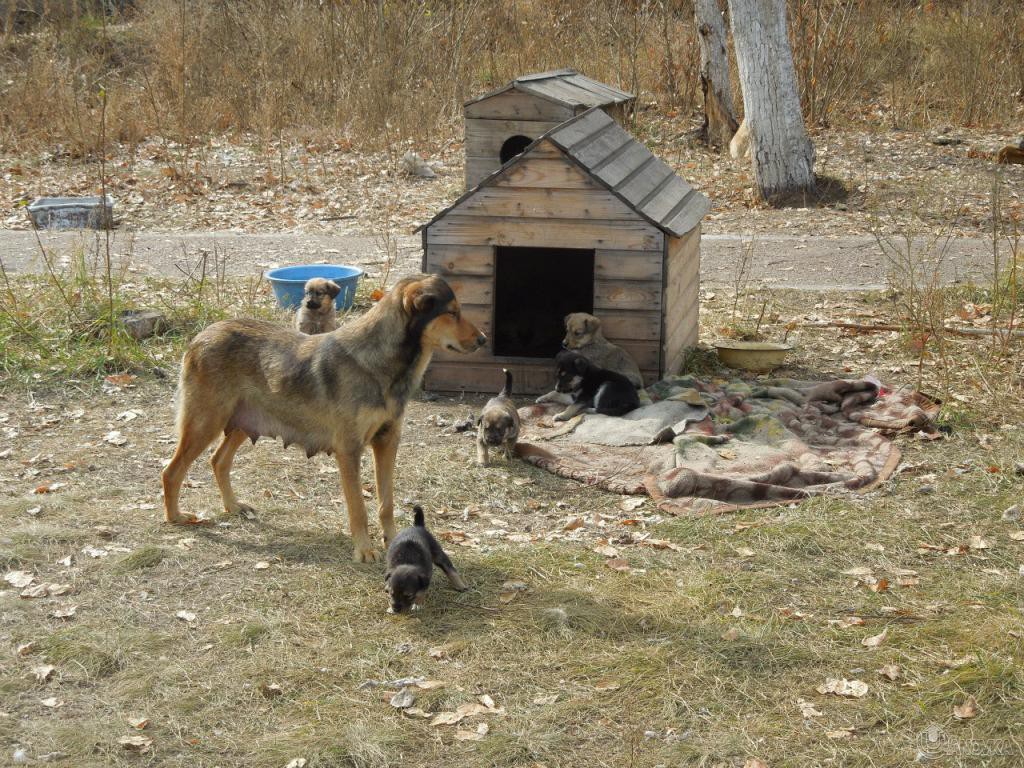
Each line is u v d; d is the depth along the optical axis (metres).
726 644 6.79
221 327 7.28
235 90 14.47
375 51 14.88
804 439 8.00
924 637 6.80
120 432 8.12
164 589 7.02
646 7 15.62
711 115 12.97
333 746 6.10
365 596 7.00
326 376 7.12
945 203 11.45
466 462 7.89
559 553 7.23
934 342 8.90
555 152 8.27
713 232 11.15
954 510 7.45
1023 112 13.67
